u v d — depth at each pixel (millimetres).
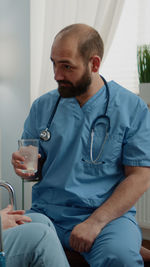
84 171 1426
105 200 1404
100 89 1497
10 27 2775
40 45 2660
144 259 1556
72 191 1391
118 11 2279
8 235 994
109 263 1168
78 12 2396
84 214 1389
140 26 2309
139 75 2143
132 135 1447
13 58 2779
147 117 1474
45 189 1505
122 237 1219
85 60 1371
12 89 2797
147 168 1405
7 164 2854
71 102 1500
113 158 1432
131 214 1410
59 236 1399
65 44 1338
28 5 2664
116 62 2457
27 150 1369
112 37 2309
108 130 1432
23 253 969
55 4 2488
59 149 1459
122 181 1389
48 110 1567
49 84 2535
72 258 1354
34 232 993
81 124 1465
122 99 1492
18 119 2787
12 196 1125
